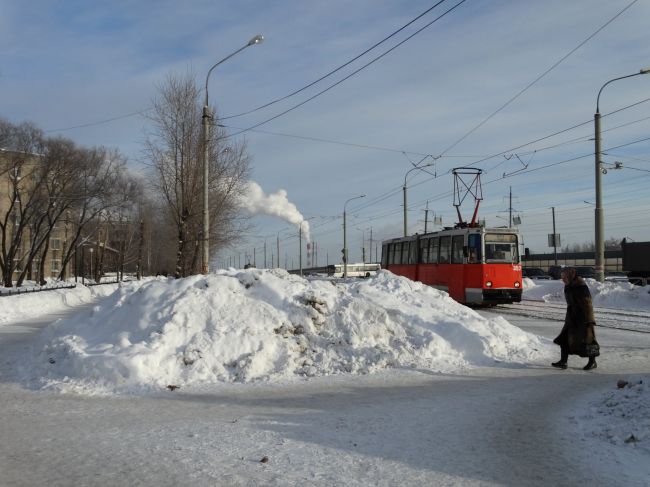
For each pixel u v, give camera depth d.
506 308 24.97
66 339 11.06
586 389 8.92
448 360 11.31
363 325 11.58
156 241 67.44
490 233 24.27
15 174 44.03
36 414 7.48
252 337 10.55
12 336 16.28
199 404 8.00
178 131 27.89
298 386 9.21
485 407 7.72
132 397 8.51
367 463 5.42
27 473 5.18
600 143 26.67
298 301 11.83
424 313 13.10
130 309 11.55
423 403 7.97
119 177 51.47
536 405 7.84
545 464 5.42
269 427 6.70
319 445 5.98
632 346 13.54
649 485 4.87
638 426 6.23
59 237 79.62
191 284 11.96
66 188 45.38
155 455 5.66
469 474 5.14
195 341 10.32
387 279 15.38
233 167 30.36
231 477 5.04
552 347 13.01
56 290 33.62
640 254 38.41
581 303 10.70
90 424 6.92
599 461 5.50
